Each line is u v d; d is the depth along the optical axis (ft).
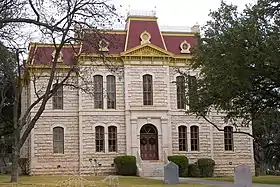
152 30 195.62
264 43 119.34
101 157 183.52
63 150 183.32
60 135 184.44
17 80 149.07
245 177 96.02
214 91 132.16
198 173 183.11
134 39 191.83
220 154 193.57
